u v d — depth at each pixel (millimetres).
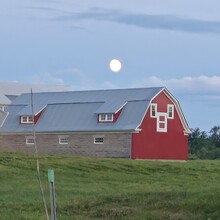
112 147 86312
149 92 88750
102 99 91938
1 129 95312
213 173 66000
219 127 125000
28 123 94188
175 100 89312
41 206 31734
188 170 67125
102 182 54531
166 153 88188
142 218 25734
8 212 29609
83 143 88500
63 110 93688
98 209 28391
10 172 57594
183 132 90250
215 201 27016
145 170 65438
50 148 90938
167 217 25516
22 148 93562
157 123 87688
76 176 58438
